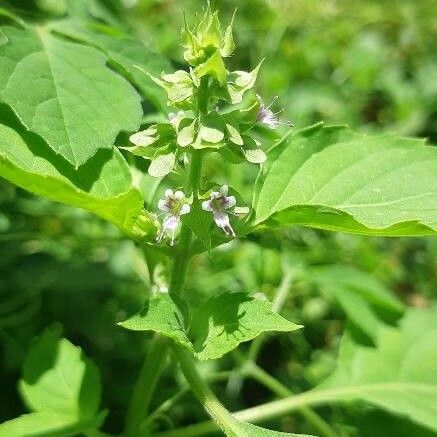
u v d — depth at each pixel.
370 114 0.32
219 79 0.09
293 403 0.14
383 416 0.16
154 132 0.10
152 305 0.09
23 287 0.20
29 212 0.21
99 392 0.12
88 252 0.21
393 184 0.11
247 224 0.11
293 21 0.32
